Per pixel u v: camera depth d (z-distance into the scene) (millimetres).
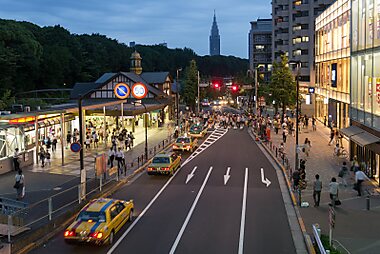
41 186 25484
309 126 59906
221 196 24000
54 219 18062
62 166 32469
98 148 42125
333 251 14148
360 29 29797
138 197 23969
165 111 74500
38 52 88938
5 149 30109
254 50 149375
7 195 23109
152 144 45594
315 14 94375
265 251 15516
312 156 36250
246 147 44375
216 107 119125
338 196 23031
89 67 106812
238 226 18500
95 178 26656
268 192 24922
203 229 18109
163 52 175000
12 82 81562
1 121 29656
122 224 18062
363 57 28969
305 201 22047
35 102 64875
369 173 27641
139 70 78625
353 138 27188
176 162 31719
